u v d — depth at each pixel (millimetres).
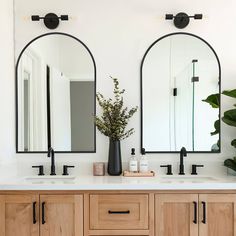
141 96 2398
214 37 2414
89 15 2408
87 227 1891
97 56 2406
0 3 2139
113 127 2240
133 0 2408
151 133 2393
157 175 2311
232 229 1906
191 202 1896
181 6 2412
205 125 2404
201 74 2414
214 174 2363
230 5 2410
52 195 1894
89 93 2406
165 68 2410
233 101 2404
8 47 2293
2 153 2139
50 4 2410
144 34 2406
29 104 2416
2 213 1898
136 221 1892
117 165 2258
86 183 1907
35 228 1895
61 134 2404
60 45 2420
